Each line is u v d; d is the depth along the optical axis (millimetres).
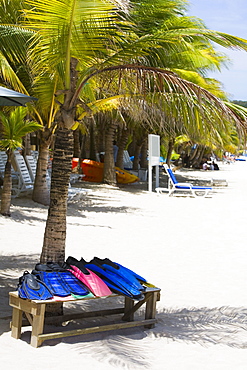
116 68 5578
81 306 6418
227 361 4766
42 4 5133
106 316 6004
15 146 12539
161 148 45531
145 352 4871
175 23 6648
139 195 21859
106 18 5297
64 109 5652
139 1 14031
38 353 4641
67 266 5332
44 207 15117
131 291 5152
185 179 35344
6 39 10414
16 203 15094
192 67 11969
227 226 14094
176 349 5008
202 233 12703
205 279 8016
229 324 5922
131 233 12172
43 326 5113
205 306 6609
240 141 5578
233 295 7172
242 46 5309
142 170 32438
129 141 40719
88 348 4844
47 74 7266
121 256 9453
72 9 5109
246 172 50156
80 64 6441
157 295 5621
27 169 16953
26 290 4762
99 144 36062
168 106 6129
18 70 12227
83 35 5395
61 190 5691
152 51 6746
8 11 10609
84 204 17094
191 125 6195
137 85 5621
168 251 10203
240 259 9680
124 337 5246
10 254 8812
